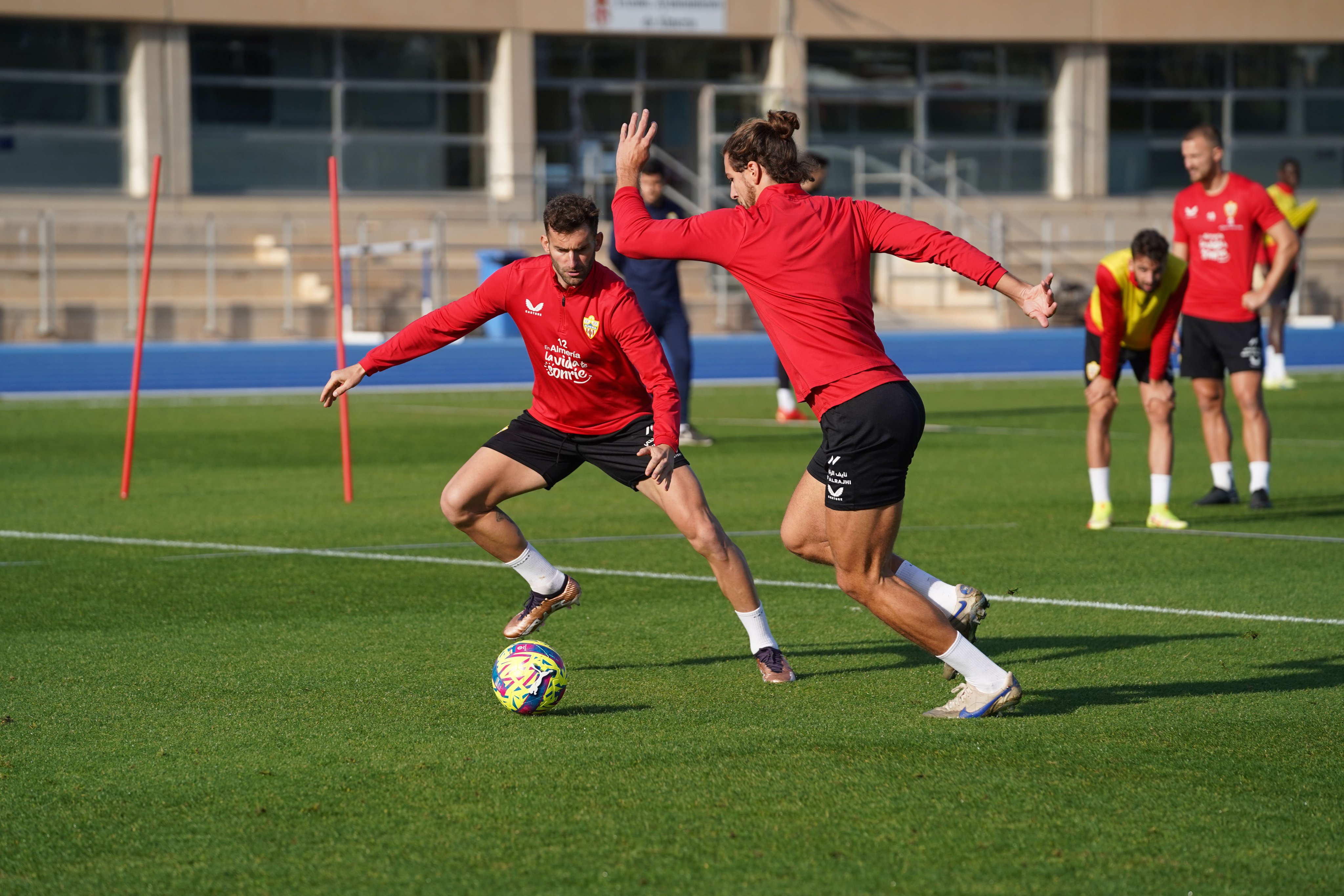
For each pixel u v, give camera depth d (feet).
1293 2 257.55
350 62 234.79
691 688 37.24
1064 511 68.64
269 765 30.66
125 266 208.03
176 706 35.35
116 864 25.25
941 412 121.19
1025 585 51.13
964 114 257.55
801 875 24.59
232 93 229.45
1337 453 90.89
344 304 207.10
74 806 28.14
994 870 24.81
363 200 234.58
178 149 223.30
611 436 39.42
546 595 41.81
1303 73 264.52
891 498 32.91
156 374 154.71
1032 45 257.75
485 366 162.61
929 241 32.42
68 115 222.28
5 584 50.90
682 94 249.96
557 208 35.04
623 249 34.63
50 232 203.92
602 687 37.35
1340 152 266.16
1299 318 217.77
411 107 238.27
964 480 79.41
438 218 211.41
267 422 112.88
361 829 26.81
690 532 37.96
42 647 41.52
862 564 33.60
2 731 33.22
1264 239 70.90
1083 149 256.52
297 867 25.04
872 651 41.34
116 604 47.70
